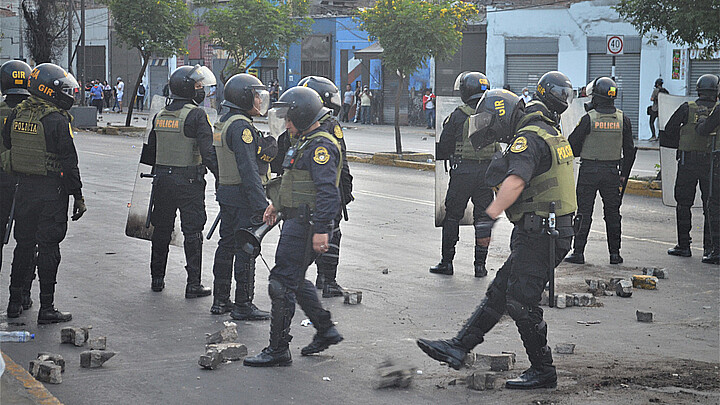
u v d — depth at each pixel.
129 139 27.64
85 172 17.59
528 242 4.94
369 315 6.93
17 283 6.68
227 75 33.72
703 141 9.34
